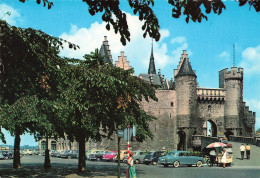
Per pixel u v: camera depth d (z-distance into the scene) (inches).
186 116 2503.7
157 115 2541.8
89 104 710.5
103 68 783.7
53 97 603.2
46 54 464.8
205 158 1203.2
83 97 711.7
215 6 160.1
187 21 173.8
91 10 201.9
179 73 2583.7
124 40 209.3
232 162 1196.5
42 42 454.0
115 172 848.9
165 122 2539.4
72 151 1877.5
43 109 593.0
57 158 1904.5
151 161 1222.9
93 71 710.5
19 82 481.4
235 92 2628.0
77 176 753.6
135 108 869.8
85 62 818.8
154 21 195.0
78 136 846.5
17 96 539.8
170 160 1067.3
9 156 1822.1
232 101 2625.5
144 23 198.7
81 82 709.3
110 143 2470.5
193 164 1101.1
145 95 914.7
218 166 1111.6
